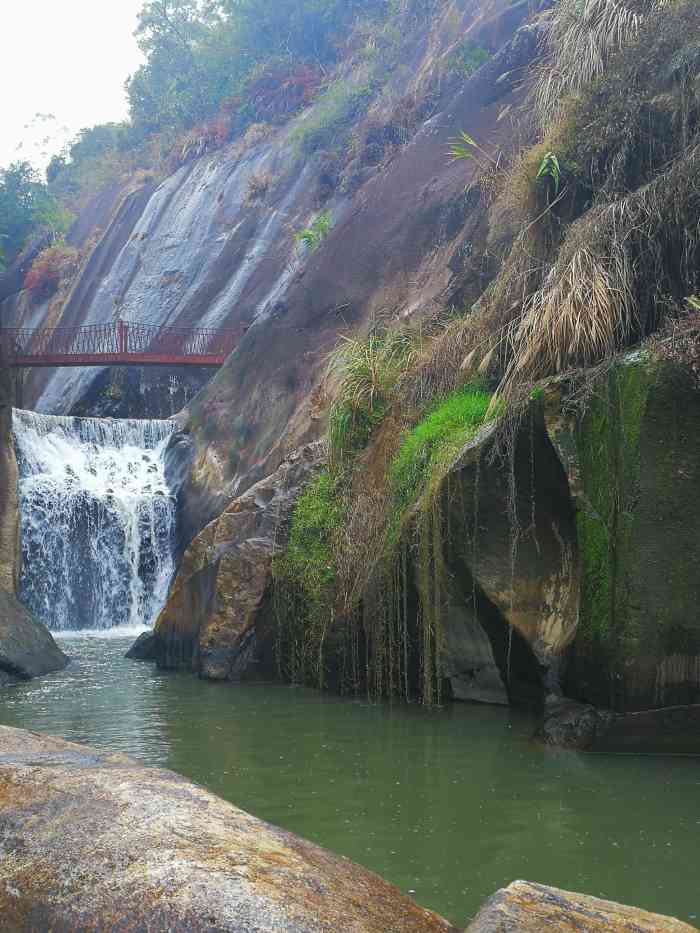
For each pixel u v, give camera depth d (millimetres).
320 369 16500
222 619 9695
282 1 47250
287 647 9375
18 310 49938
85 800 2691
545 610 6996
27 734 4059
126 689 8859
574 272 7051
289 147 34938
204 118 50125
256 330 19469
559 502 6961
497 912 2197
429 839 4113
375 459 9367
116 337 35875
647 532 5938
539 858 3842
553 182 8641
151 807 2596
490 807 4605
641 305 7031
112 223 46656
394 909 2338
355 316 16875
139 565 17906
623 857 3840
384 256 17188
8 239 55844
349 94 32469
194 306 32875
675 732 5750
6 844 2520
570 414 6602
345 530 9055
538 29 16516
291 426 15688
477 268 12484
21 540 16406
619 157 7969
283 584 9445
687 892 3453
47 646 10742
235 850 2354
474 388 8859
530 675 7309
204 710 7621
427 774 5301
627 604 5945
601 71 8602
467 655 7711
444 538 7578
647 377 5941
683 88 7301
